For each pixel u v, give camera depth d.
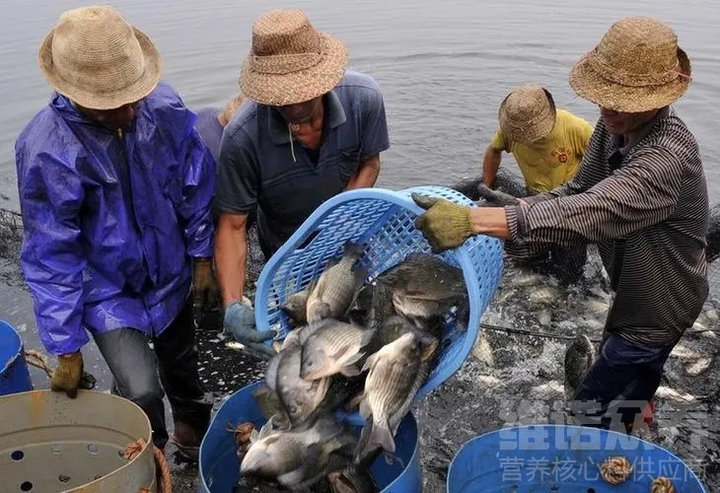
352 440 3.43
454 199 3.81
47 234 3.51
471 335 3.43
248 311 3.95
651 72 3.47
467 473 3.52
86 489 3.10
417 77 10.95
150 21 13.93
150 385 3.75
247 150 4.43
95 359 5.52
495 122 9.45
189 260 4.11
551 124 5.97
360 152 4.83
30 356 4.61
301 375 3.45
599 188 3.45
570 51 11.65
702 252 3.90
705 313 5.76
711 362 5.21
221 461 3.75
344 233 4.21
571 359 4.70
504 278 6.28
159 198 3.74
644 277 3.88
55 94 3.50
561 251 6.12
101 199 3.56
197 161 3.90
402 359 3.35
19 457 3.74
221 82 10.59
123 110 3.43
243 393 3.83
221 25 13.51
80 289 3.64
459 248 3.42
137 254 3.75
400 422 3.56
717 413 4.77
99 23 3.27
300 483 3.32
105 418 3.68
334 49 4.14
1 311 6.15
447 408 4.93
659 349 4.05
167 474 3.54
